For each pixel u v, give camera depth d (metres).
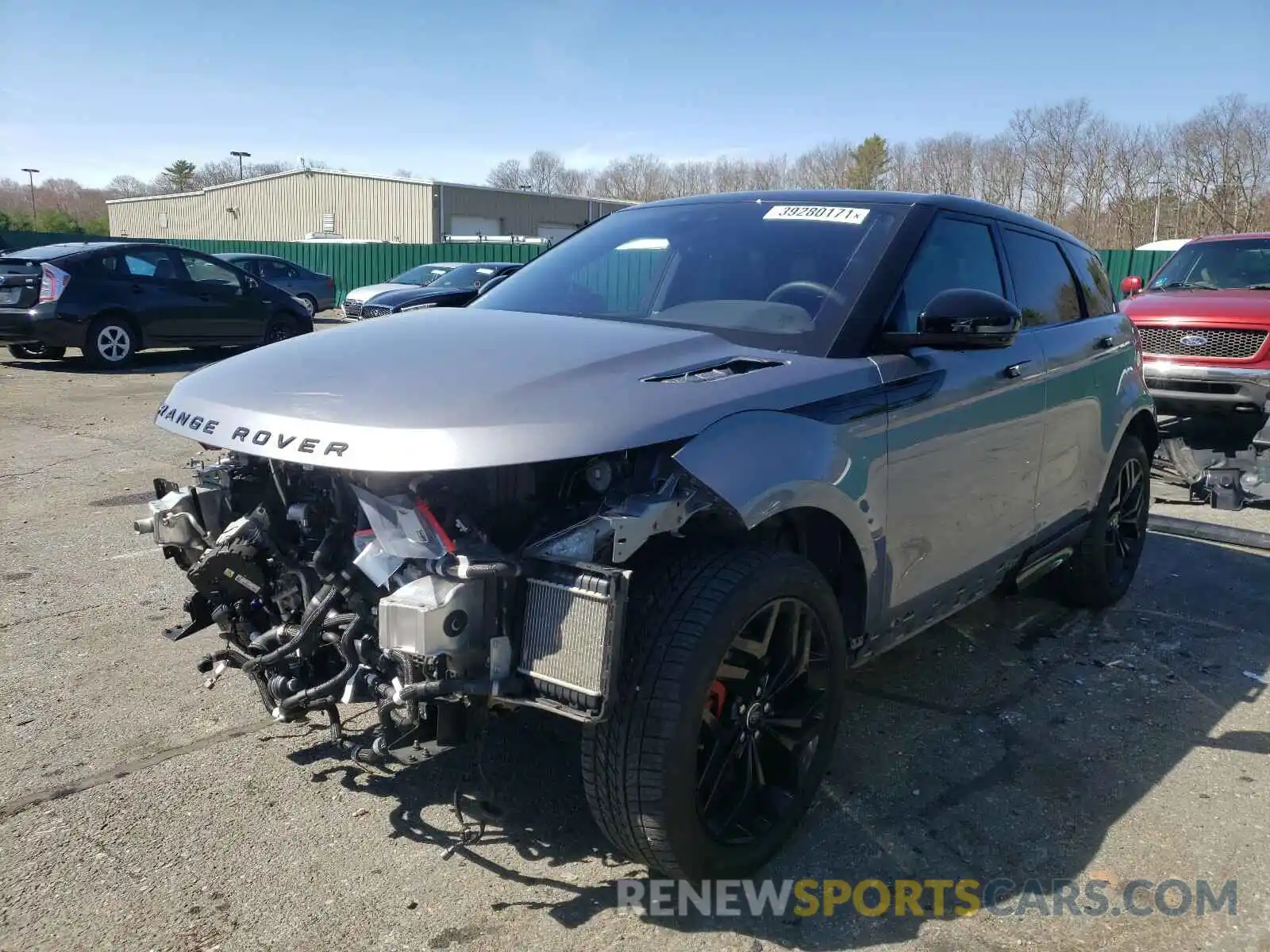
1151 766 3.32
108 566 5.08
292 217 47.94
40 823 2.83
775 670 2.63
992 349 3.41
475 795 3.00
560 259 3.83
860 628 2.94
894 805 3.04
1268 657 4.27
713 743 2.50
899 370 2.97
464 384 2.40
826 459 2.62
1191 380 7.91
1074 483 4.22
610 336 2.82
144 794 2.99
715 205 3.76
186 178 88.00
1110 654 4.26
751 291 3.18
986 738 3.48
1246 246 9.20
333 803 2.96
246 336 13.99
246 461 2.86
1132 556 5.01
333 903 2.52
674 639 2.29
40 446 7.96
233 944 2.37
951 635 4.44
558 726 3.38
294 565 2.61
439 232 44.00
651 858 2.41
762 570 2.43
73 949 2.33
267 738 3.34
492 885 2.60
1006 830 2.92
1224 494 6.73
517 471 2.38
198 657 3.98
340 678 2.46
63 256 12.31
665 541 2.53
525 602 2.24
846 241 3.29
